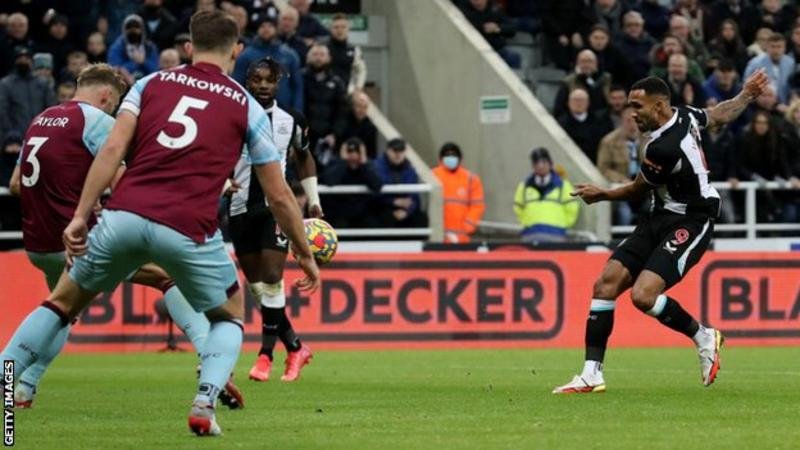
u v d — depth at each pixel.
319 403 24.61
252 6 49.16
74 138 23.56
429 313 43.03
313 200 29.81
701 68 53.72
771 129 48.59
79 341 41.53
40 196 23.70
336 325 42.56
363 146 46.56
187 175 18.30
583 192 26.44
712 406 23.64
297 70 47.12
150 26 48.28
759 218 49.09
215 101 18.59
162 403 24.77
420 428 20.38
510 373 32.34
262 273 29.42
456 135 52.88
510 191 50.78
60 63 47.34
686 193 25.97
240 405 23.47
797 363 35.75
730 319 44.12
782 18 57.12
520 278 43.59
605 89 50.31
